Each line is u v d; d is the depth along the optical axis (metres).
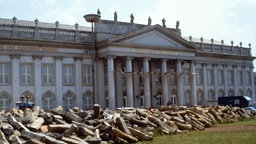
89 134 18.00
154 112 28.69
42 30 57.75
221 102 66.94
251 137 20.98
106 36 63.06
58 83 58.91
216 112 36.44
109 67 59.62
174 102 71.81
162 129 24.14
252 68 90.50
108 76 59.84
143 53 63.22
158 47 64.88
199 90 77.81
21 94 55.44
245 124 32.62
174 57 67.75
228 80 84.31
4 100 54.31
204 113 34.44
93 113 23.77
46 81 58.03
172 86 71.81
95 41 61.94
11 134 15.93
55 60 58.84
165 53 66.38
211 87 80.12
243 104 63.97
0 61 54.12
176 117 28.44
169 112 30.05
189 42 69.88
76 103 60.56
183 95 72.44
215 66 81.44
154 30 65.25
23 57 55.97
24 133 16.06
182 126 26.48
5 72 54.62
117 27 64.38
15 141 14.95
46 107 57.56
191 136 22.66
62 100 59.12
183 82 73.81
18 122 17.17
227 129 27.73
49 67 58.44
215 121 34.22
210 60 80.50
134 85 66.25
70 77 60.41
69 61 60.31
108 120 21.92
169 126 25.09
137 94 66.38
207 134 23.80
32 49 56.66
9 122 17.31
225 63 83.69
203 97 78.25
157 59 66.94
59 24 65.44
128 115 24.86
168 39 67.31
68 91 59.91
